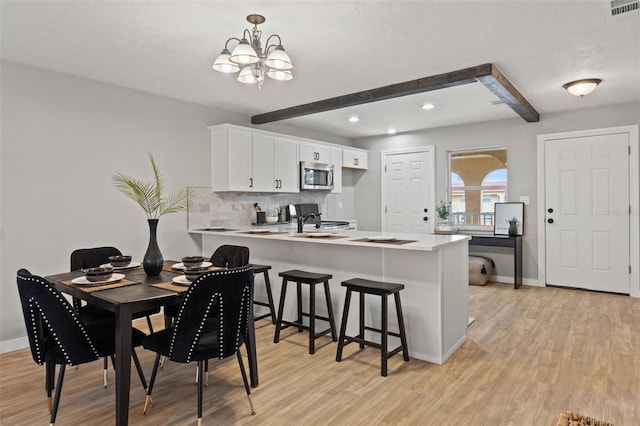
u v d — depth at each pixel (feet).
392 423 6.70
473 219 19.57
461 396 7.60
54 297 6.02
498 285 17.38
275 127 18.15
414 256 9.54
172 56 9.96
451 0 7.25
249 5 7.38
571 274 16.49
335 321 11.18
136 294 6.60
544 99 14.40
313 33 8.59
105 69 10.91
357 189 23.18
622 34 8.75
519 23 8.20
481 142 18.52
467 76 10.80
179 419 6.89
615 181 15.42
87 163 11.73
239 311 6.64
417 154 20.72
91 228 11.81
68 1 7.20
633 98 14.38
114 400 7.62
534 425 6.59
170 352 6.43
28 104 10.55
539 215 17.10
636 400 7.35
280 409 7.19
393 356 9.53
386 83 12.14
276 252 12.60
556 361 9.15
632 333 10.96
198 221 14.79
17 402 7.52
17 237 10.37
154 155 13.42
